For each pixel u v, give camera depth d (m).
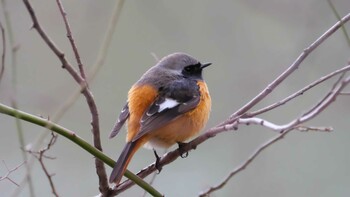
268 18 13.65
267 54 13.70
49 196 12.62
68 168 13.03
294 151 13.45
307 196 13.07
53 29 13.05
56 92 12.12
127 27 13.95
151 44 13.95
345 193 13.09
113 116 13.49
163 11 13.73
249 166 12.82
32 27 6.51
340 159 13.47
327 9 12.96
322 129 6.82
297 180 13.18
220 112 13.45
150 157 13.65
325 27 13.14
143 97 9.09
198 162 13.90
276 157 13.37
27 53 12.95
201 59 13.79
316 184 13.23
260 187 12.73
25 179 6.21
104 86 13.66
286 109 13.75
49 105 11.02
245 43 13.77
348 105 13.75
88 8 12.91
